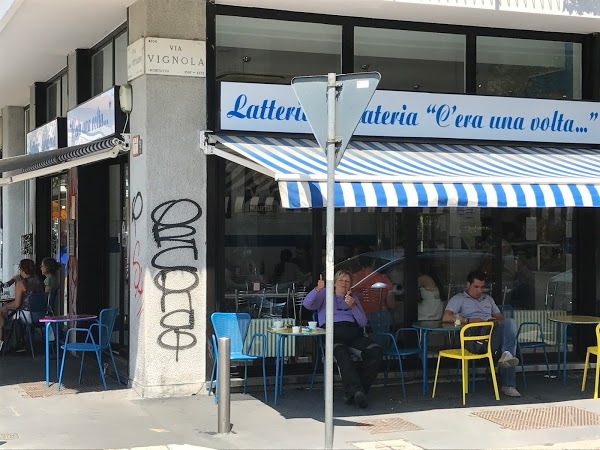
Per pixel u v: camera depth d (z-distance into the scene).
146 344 7.95
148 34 8.00
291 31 8.71
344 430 6.86
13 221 15.06
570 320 8.81
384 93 8.64
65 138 10.93
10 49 10.60
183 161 8.11
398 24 9.06
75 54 10.61
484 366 9.30
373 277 9.05
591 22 9.20
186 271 8.10
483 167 7.93
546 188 7.25
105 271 10.71
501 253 9.53
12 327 10.79
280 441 6.48
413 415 7.43
